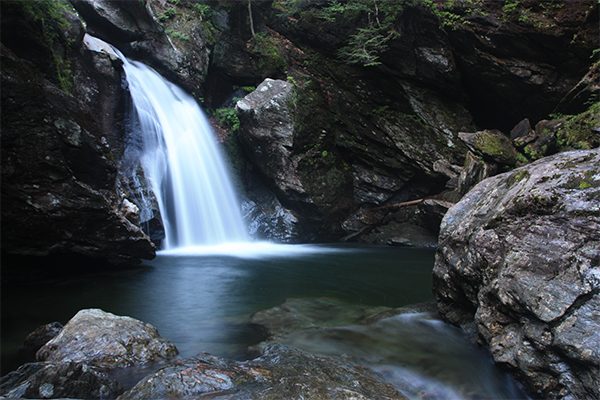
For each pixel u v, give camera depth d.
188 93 14.97
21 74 6.02
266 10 16.34
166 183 12.59
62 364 2.60
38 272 7.05
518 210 2.93
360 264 10.06
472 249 3.31
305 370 2.74
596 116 11.86
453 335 3.83
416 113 15.45
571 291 2.41
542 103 14.16
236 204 14.92
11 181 5.95
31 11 8.07
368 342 3.81
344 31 14.98
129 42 13.62
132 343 3.40
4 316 4.98
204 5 15.56
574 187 2.69
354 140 15.61
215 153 14.92
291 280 7.75
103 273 7.96
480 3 13.35
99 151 7.32
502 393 2.83
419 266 9.84
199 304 5.73
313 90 15.00
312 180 14.52
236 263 9.80
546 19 12.75
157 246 11.76
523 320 2.69
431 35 13.98
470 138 14.01
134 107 11.95
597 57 12.60
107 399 2.54
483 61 14.02
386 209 15.88
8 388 2.36
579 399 2.28
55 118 6.51
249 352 3.62
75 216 6.85
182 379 2.34
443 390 2.85
